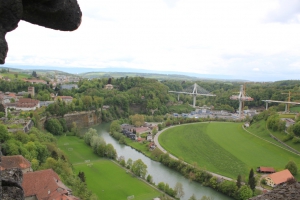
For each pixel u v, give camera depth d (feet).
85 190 264.31
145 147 516.73
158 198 287.28
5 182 57.62
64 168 290.56
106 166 391.45
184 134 653.71
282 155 501.15
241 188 304.09
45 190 208.74
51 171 226.38
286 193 69.67
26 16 51.62
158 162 434.30
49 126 574.97
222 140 609.01
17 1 45.47
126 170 379.55
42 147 320.09
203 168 370.53
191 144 568.41
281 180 342.85
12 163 239.71
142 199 291.58
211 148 543.80
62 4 51.19
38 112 573.33
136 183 336.49
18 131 343.46
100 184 327.67
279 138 575.79
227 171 409.49
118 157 445.37
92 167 384.06
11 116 491.72
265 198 69.15
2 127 294.87
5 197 54.19
